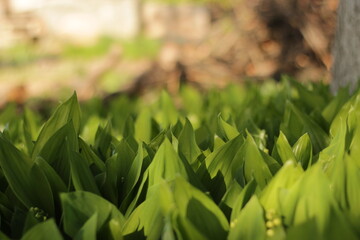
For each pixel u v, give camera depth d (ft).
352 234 5.52
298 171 6.72
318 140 9.70
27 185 7.78
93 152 8.78
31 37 52.90
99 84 41.47
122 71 43.29
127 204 7.91
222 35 42.47
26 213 7.49
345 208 6.51
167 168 7.46
